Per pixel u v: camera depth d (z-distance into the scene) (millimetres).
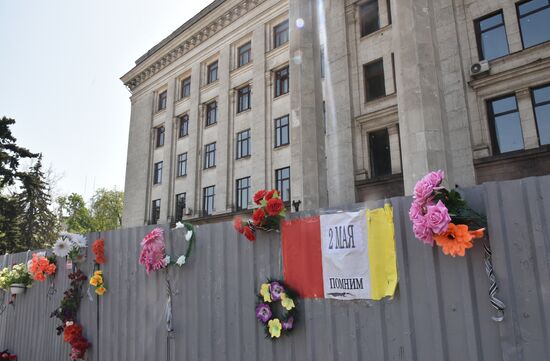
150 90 34688
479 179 13891
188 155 29078
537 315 2113
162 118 33094
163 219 30047
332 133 18109
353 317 2916
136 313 4801
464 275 2428
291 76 8430
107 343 5121
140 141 34625
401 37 6168
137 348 4703
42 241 44062
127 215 34188
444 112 6117
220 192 25719
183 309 4250
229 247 3918
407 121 5883
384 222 2818
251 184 23875
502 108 14062
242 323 3689
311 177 7785
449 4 15344
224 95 26953
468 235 2275
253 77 25047
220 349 3836
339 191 17312
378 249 2826
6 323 7180
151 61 33875
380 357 2727
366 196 16641
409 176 5719
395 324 2688
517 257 2215
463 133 14328
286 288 3322
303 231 3318
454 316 2439
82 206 54500
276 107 23562
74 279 5684
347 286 2949
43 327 6203
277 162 22781
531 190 2221
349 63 18328
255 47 25344
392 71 16906
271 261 3547
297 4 8531
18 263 7234
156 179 32719
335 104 18281
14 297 7074
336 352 2979
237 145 25938
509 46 13969
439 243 2375
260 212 3500
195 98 29391
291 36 8570
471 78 14516
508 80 13719
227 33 27594
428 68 5957
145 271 4777
